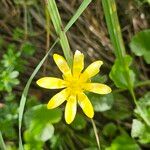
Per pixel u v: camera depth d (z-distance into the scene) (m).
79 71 0.18
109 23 0.16
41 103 0.23
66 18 0.24
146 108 0.21
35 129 0.20
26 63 0.22
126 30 0.24
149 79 0.24
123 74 0.20
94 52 0.24
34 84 0.23
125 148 0.21
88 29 0.24
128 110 0.22
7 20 0.24
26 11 0.23
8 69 0.21
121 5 0.24
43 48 0.23
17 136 0.22
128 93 0.23
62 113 0.22
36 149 0.20
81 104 0.18
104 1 0.15
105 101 0.20
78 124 0.21
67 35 0.23
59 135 0.22
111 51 0.24
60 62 0.18
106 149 0.21
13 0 0.23
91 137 0.22
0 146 0.18
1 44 0.23
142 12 0.23
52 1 0.17
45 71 0.23
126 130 0.23
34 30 0.24
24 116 0.21
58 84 0.18
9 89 0.21
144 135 0.21
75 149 0.22
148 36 0.21
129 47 0.24
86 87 0.18
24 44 0.23
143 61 0.24
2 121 0.21
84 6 0.16
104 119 0.23
